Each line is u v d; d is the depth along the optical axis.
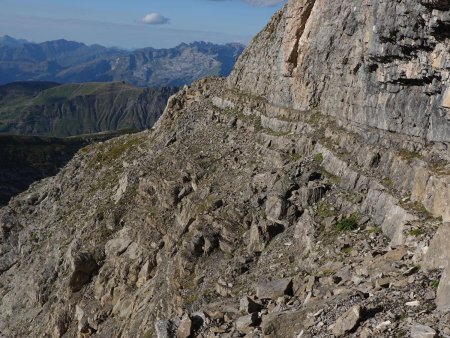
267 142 46.22
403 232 23.31
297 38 47.75
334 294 20.31
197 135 61.69
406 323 15.51
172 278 38.50
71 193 84.69
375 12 31.12
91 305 51.22
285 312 20.28
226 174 47.66
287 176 37.31
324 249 27.56
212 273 35.44
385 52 30.75
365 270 21.42
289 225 33.97
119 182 68.25
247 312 22.98
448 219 22.17
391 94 32.28
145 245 49.34
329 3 43.38
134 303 44.62
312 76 45.16
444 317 14.86
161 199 52.06
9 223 90.62
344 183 32.84
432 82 27.80
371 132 34.00
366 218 28.27
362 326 16.36
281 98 51.12
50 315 55.62
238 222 38.41
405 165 28.38
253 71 62.78
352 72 38.50
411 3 27.08
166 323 23.91
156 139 75.31
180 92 81.50
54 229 77.25
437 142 27.95
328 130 39.31
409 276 18.70
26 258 78.25
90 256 55.81
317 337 17.22
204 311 24.22
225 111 62.31
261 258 32.91
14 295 69.75
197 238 38.66
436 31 25.28
